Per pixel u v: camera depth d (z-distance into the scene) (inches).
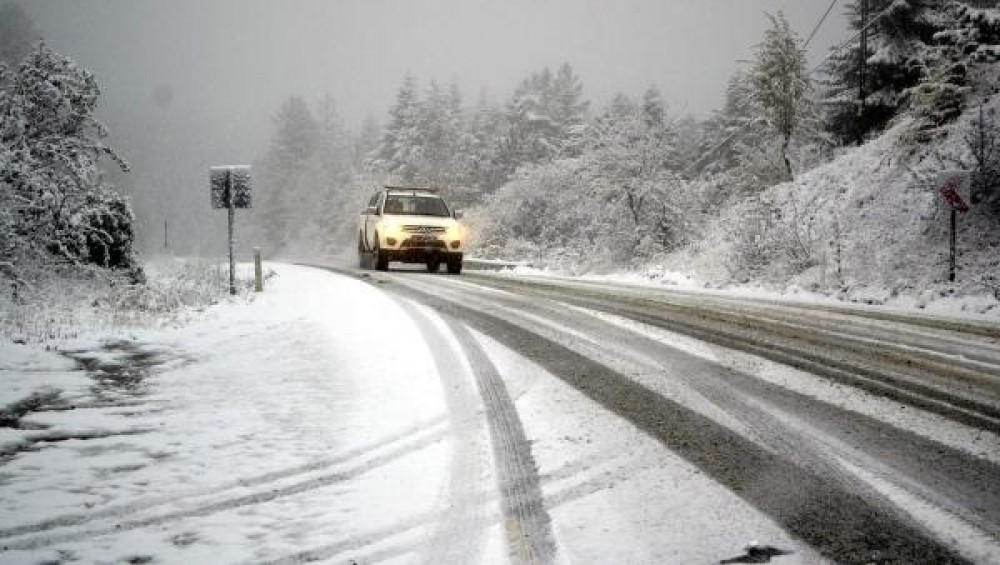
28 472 137.3
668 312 354.0
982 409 162.9
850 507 108.0
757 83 902.4
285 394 200.5
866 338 269.4
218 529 108.0
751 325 305.7
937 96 601.9
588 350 245.8
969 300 391.2
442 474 128.9
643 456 133.7
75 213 462.3
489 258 1191.6
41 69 461.4
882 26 963.3
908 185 570.3
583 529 102.4
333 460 140.3
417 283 546.6
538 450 140.3
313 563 95.0
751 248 595.8
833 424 152.1
